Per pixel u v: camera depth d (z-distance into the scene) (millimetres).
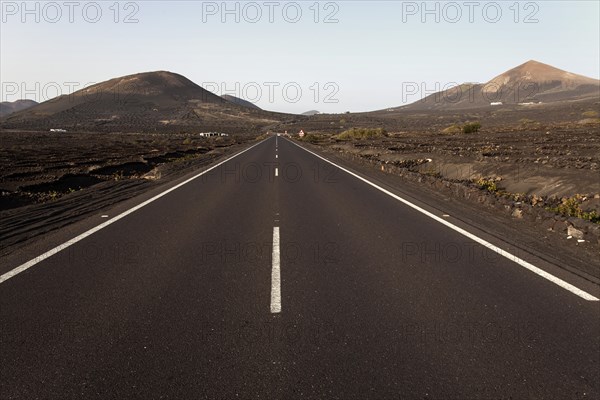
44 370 2967
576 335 3406
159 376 2871
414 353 3141
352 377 2840
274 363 3016
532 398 2623
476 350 3182
